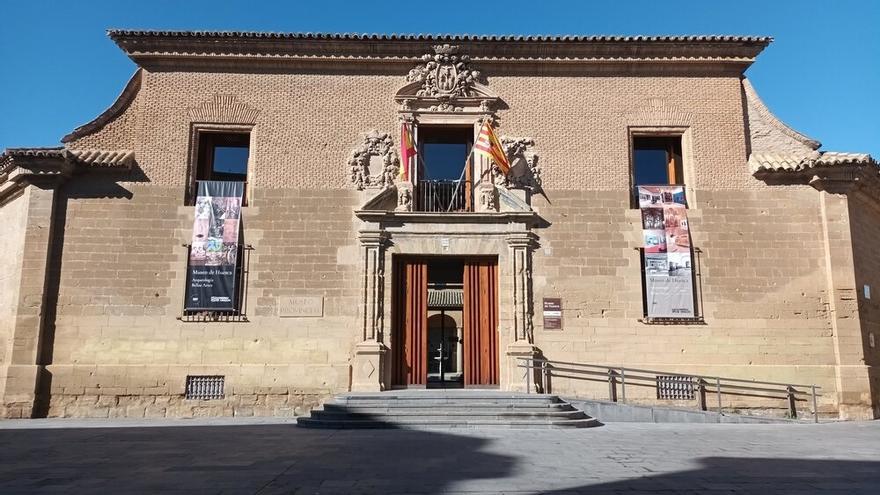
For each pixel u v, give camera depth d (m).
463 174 18.48
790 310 17.05
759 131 18.39
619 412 15.40
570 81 18.47
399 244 17.27
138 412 16.06
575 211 17.62
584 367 16.78
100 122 17.66
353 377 16.41
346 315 16.84
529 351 16.55
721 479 7.20
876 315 18.06
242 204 17.45
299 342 16.66
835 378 16.61
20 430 13.09
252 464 8.34
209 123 17.86
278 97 18.09
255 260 17.05
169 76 18.02
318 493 6.40
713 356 16.80
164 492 6.46
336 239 17.27
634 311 17.06
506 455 9.16
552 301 17.08
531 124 18.17
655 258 17.28
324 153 17.80
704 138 18.12
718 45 18.30
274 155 17.70
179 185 17.38
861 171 17.20
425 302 17.27
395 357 16.95
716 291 17.17
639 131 18.30
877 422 15.65
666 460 8.68
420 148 18.50
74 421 15.15
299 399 16.33
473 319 17.23
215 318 16.62
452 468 7.96
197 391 16.34
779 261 17.33
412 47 18.28
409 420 13.43
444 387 18.06
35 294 16.27
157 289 16.73
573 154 18.00
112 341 16.38
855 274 17.09
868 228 18.70
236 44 18.02
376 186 17.64
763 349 16.84
